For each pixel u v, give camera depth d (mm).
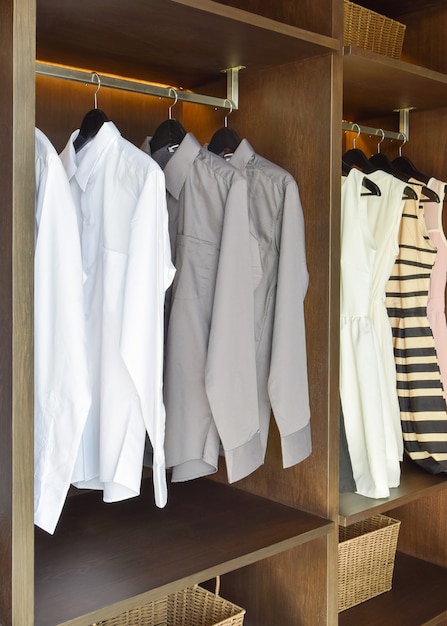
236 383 1590
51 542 1668
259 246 1791
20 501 1255
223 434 1576
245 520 1831
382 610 2148
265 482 2012
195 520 1828
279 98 1932
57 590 1416
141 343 1433
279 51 1796
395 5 2393
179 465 1683
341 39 1796
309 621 1893
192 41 1726
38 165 1386
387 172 2258
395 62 1900
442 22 2375
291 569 1933
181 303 1671
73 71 1667
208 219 1660
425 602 2193
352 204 1967
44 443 1396
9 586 1264
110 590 1418
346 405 1984
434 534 2461
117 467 1468
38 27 1637
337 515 1840
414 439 2207
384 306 2109
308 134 1864
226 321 1576
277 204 1754
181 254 1684
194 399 1653
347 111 2479
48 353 1384
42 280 1373
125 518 1839
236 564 1583
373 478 1942
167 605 2002
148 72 2031
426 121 2455
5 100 1249
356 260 1969
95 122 1666
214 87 2129
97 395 1574
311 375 1870
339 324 1846
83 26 1624
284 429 1697
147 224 1435
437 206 2236
